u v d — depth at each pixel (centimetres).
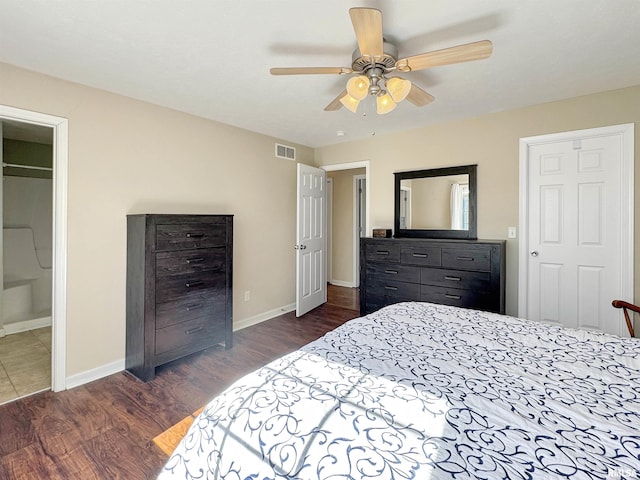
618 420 91
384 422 88
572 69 228
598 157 278
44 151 412
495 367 124
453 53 162
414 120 342
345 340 152
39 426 194
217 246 302
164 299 261
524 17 169
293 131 383
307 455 80
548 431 85
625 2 157
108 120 260
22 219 395
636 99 258
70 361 241
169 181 301
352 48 199
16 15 164
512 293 316
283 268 432
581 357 133
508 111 313
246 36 185
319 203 459
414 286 329
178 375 260
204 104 291
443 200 354
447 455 76
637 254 261
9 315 354
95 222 253
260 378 116
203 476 92
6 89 213
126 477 155
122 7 159
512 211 314
